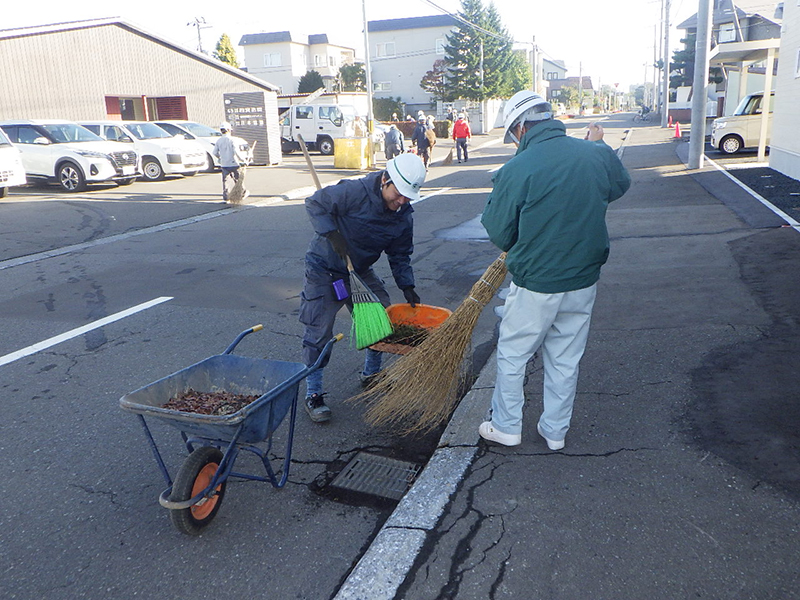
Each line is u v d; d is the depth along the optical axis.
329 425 4.06
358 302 3.79
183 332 5.83
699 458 3.33
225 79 28.98
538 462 3.40
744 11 38.62
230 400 3.31
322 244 3.86
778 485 3.07
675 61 58.62
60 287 7.53
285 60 63.94
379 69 62.19
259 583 2.69
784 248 7.27
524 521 2.93
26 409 4.37
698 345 4.76
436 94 56.66
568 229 2.98
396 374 3.69
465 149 23.89
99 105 24.58
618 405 3.95
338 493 3.33
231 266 8.31
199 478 2.90
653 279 6.58
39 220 12.15
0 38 21.38
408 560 2.72
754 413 3.73
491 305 6.27
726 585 2.49
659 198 11.87
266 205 14.01
